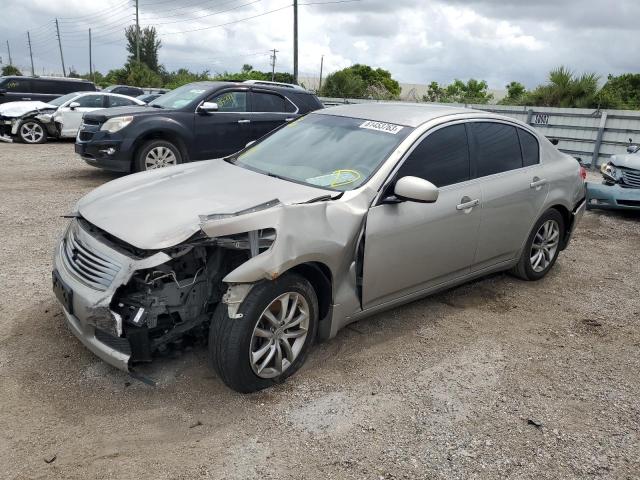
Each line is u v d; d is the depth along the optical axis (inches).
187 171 172.9
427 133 169.9
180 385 136.3
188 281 129.0
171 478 107.0
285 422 125.4
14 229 255.3
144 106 387.9
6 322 162.2
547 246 224.7
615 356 167.6
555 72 734.5
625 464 118.7
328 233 137.8
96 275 125.9
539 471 115.0
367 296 154.1
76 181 387.5
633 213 377.4
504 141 198.1
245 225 122.6
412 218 158.4
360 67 2054.6
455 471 113.5
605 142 609.9
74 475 106.2
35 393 130.1
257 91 398.6
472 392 142.8
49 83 748.6
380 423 127.3
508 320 188.7
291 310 136.7
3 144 595.5
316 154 171.9
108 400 129.4
